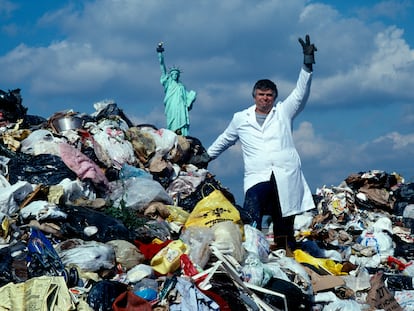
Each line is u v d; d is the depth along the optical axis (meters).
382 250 11.19
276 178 9.06
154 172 10.37
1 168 9.08
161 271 7.48
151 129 11.12
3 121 11.19
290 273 8.12
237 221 8.38
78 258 7.26
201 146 11.41
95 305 6.55
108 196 9.29
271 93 9.15
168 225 8.77
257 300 7.38
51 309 6.19
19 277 6.86
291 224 9.36
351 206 13.07
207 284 7.12
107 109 11.92
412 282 9.59
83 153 9.87
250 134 9.22
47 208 7.86
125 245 7.69
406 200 13.57
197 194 10.35
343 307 8.11
